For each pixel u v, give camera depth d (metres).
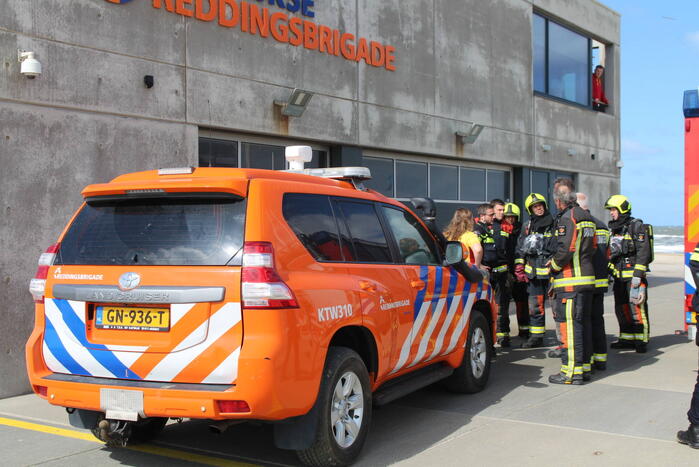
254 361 3.78
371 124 10.72
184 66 8.11
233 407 3.81
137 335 4.04
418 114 11.65
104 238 4.28
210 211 4.10
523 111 14.48
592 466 4.48
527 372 7.48
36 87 6.78
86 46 7.19
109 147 7.41
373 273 4.92
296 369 3.95
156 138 7.85
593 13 17.14
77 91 7.11
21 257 6.73
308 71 9.65
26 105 6.73
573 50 16.66
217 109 8.46
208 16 8.34
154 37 7.81
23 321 6.77
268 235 4.01
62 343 4.24
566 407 5.97
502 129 13.83
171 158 8.00
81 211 4.47
